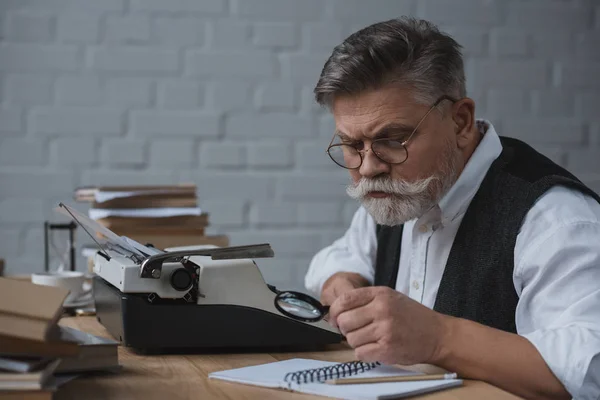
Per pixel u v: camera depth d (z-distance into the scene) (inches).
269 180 111.2
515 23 115.6
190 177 110.0
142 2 108.8
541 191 50.4
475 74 115.3
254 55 110.9
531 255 47.9
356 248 67.7
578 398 40.3
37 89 107.1
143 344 46.0
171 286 46.7
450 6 114.5
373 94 48.1
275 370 41.2
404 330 41.0
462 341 41.2
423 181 49.4
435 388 37.9
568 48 116.8
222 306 47.1
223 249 46.8
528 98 116.1
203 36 110.0
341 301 42.6
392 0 113.2
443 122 50.3
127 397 36.2
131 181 109.0
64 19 107.5
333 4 112.0
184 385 38.8
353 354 47.6
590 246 45.7
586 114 117.3
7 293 35.6
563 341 40.9
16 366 32.6
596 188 117.0
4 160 106.4
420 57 48.3
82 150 108.1
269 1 111.0
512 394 38.4
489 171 53.8
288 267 111.3
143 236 74.8
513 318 51.6
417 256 57.5
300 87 111.7
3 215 106.4
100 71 108.3
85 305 65.5
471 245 53.3
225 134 110.5
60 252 92.0
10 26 106.3
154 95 109.3
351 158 50.1
